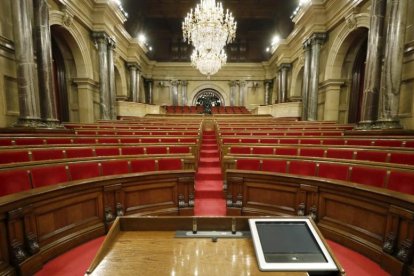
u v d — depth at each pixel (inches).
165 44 826.8
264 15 715.4
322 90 432.5
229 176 123.3
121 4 547.5
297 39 540.1
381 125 250.1
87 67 406.6
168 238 53.7
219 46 413.7
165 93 816.9
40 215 81.0
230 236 54.3
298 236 50.0
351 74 406.9
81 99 406.9
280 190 114.7
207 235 54.7
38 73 268.5
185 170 125.4
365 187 87.7
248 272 42.4
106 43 435.2
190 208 125.8
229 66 804.0
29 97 242.2
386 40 247.3
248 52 833.5
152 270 43.0
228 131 272.2
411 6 249.6
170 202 123.9
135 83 629.9
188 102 822.5
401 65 240.1
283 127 313.7
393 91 242.2
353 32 355.6
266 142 211.9
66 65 401.4
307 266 42.4
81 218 96.1
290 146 165.2
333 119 411.2
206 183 165.3
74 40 373.4
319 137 211.6
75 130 265.0
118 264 44.5
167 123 378.3
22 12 236.1
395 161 125.0
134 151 161.5
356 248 89.4
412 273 70.7
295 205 110.7
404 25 235.1
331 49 403.9
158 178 118.8
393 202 76.7
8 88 247.9
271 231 51.3
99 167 119.6
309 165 123.3
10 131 226.4
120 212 108.1
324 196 101.3
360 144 191.0
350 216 93.4
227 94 819.4
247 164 140.5
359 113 405.7
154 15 707.4
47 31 271.9
